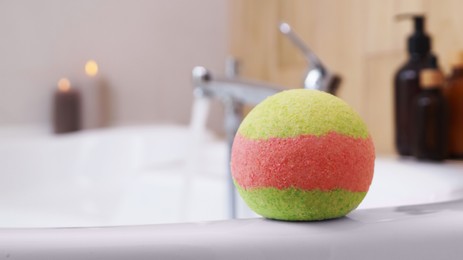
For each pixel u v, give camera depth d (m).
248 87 0.94
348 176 0.47
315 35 1.26
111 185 1.25
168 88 1.54
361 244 0.45
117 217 1.22
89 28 1.47
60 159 1.23
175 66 1.55
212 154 1.24
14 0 1.39
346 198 0.48
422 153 0.93
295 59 1.31
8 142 1.25
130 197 1.23
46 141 1.24
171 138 1.32
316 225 0.47
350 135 0.48
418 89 0.95
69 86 1.43
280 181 0.46
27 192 1.18
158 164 1.31
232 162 0.51
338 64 1.21
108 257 0.41
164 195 1.19
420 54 0.96
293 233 0.44
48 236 0.42
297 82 1.31
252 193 0.48
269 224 0.47
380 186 0.84
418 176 0.84
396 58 1.09
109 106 1.48
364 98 1.15
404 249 0.46
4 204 1.15
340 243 0.44
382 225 0.47
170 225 0.46
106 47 1.48
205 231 0.44
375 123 1.13
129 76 1.50
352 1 1.17
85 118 1.46
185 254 0.42
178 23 1.55
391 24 1.10
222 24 1.58
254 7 1.45
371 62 1.14
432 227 0.48
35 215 1.15
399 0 1.08
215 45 1.58
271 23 1.39
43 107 1.42
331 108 0.49
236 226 0.46
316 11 1.26
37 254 0.40
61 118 1.39
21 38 1.40
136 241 0.42
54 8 1.43
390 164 0.92
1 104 1.38
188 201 1.17
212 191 1.13
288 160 0.46
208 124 1.52
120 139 1.29
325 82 0.93
